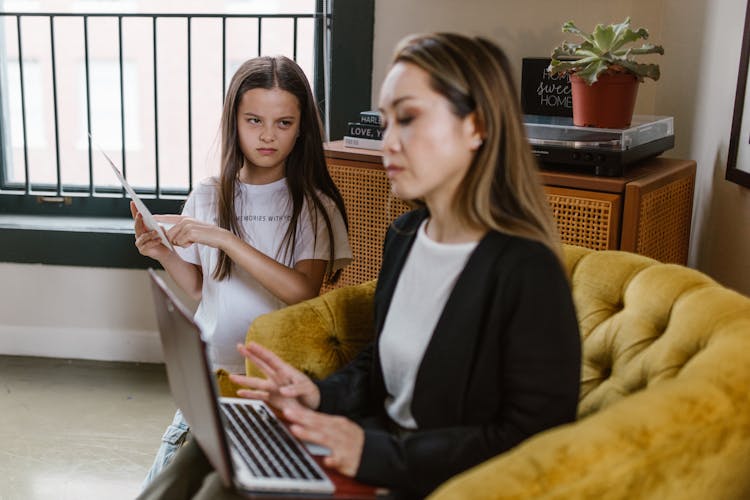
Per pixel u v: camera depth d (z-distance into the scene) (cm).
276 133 166
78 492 207
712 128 195
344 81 253
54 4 296
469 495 88
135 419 243
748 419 104
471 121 109
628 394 123
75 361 279
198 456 131
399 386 120
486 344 108
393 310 121
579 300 136
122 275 274
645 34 178
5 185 289
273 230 175
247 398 129
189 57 275
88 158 301
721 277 188
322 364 143
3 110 286
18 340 281
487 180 110
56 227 271
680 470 100
